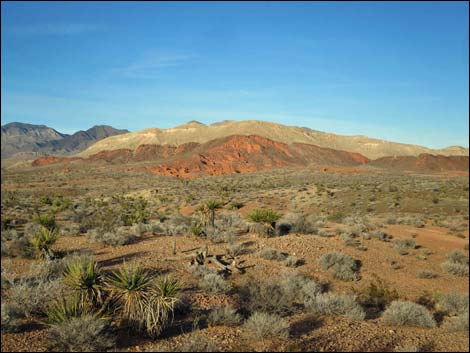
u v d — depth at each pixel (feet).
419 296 45.88
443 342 28.94
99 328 23.90
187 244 60.08
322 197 199.00
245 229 77.56
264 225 71.72
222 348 24.44
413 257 66.28
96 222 85.56
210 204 79.20
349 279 50.31
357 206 168.04
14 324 26.14
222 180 377.91
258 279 44.57
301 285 41.01
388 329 31.14
